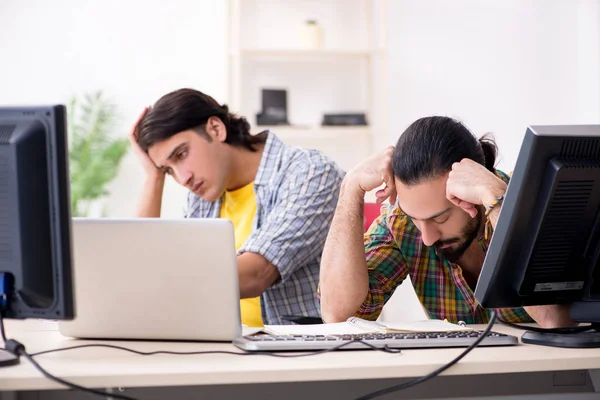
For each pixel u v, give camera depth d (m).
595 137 1.34
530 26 4.75
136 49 4.64
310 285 2.32
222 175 2.37
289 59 4.62
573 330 1.50
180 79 4.67
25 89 4.57
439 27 4.75
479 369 1.25
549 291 1.45
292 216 2.25
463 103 4.77
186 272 1.51
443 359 1.28
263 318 2.36
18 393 1.28
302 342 1.39
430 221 1.64
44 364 1.28
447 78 4.77
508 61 4.76
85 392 1.29
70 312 1.29
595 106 4.54
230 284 1.50
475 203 1.53
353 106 4.71
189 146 2.32
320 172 2.34
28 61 4.57
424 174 1.59
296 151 2.42
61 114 1.26
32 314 1.30
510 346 1.43
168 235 1.51
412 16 4.74
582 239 1.43
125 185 4.61
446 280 1.97
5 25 4.55
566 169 1.33
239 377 1.19
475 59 4.76
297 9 4.65
